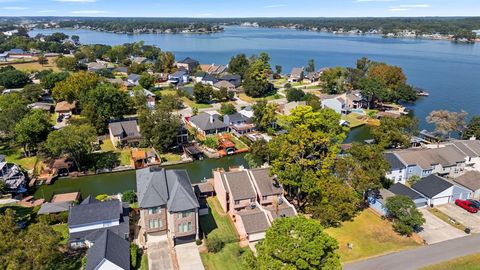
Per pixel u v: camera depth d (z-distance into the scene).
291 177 59.44
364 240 54.94
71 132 80.19
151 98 138.12
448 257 50.03
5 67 179.00
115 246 46.94
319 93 155.00
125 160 87.44
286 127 99.75
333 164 64.56
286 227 40.03
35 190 74.25
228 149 93.75
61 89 123.56
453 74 195.25
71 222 53.22
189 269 48.31
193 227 53.62
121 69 197.50
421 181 69.44
